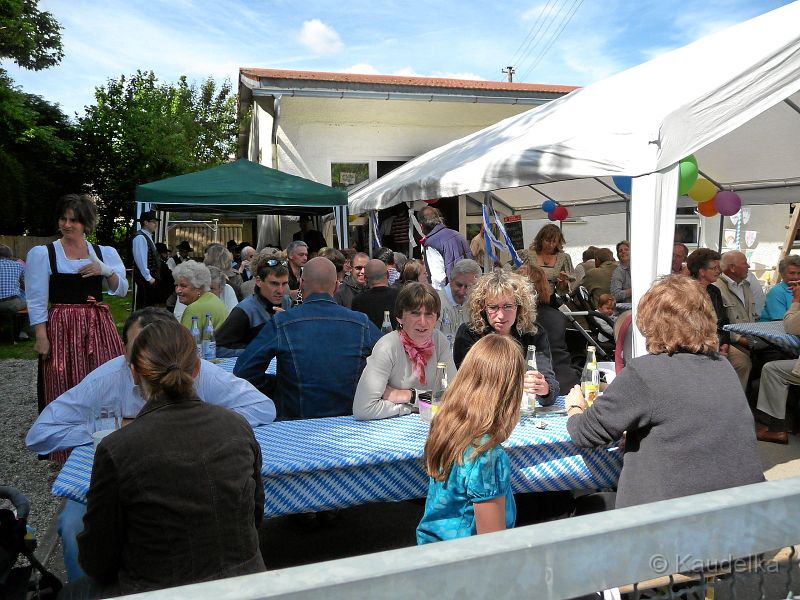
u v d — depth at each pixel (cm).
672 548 86
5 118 2055
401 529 373
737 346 569
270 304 490
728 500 90
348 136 1316
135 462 171
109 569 178
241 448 187
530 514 307
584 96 709
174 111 2853
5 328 1116
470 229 1388
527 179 518
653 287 246
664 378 229
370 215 1023
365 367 319
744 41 506
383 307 518
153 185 848
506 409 201
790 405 526
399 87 1302
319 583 70
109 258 448
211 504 175
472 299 342
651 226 407
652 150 402
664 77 548
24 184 2197
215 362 450
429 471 208
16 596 204
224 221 2286
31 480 453
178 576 171
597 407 239
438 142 1366
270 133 1354
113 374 276
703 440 221
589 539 81
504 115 1395
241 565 179
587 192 1094
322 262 355
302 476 245
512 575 78
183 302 513
